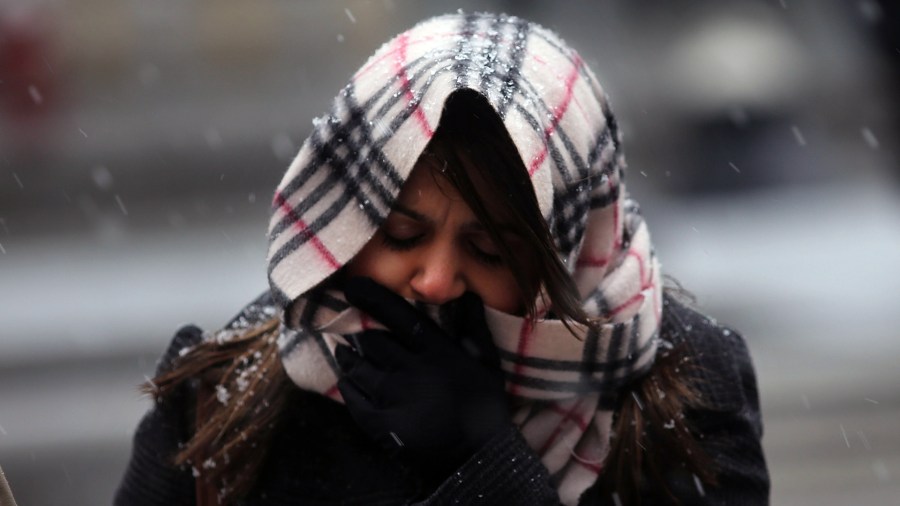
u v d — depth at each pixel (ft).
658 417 18.22
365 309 17.63
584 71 18.49
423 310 17.76
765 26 119.34
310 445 19.02
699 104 118.93
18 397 71.56
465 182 16.57
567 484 18.30
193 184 136.15
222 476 19.02
